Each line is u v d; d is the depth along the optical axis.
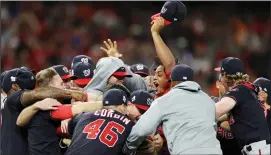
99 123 22.16
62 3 74.88
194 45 69.88
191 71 22.78
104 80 24.62
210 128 21.66
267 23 73.75
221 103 22.61
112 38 71.19
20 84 23.94
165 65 24.72
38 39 69.12
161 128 23.94
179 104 21.86
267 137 22.86
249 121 22.77
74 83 26.17
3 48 64.31
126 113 22.92
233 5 75.44
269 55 68.81
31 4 72.88
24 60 64.00
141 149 22.89
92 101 23.56
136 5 76.25
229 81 23.78
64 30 71.44
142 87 26.83
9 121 24.00
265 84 26.34
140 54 66.50
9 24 68.88
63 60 66.62
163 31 70.75
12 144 23.80
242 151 23.14
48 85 23.94
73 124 22.83
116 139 21.91
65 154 22.19
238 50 69.69
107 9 75.62
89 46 69.62
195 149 21.20
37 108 22.89
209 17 74.62
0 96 27.53
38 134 23.05
